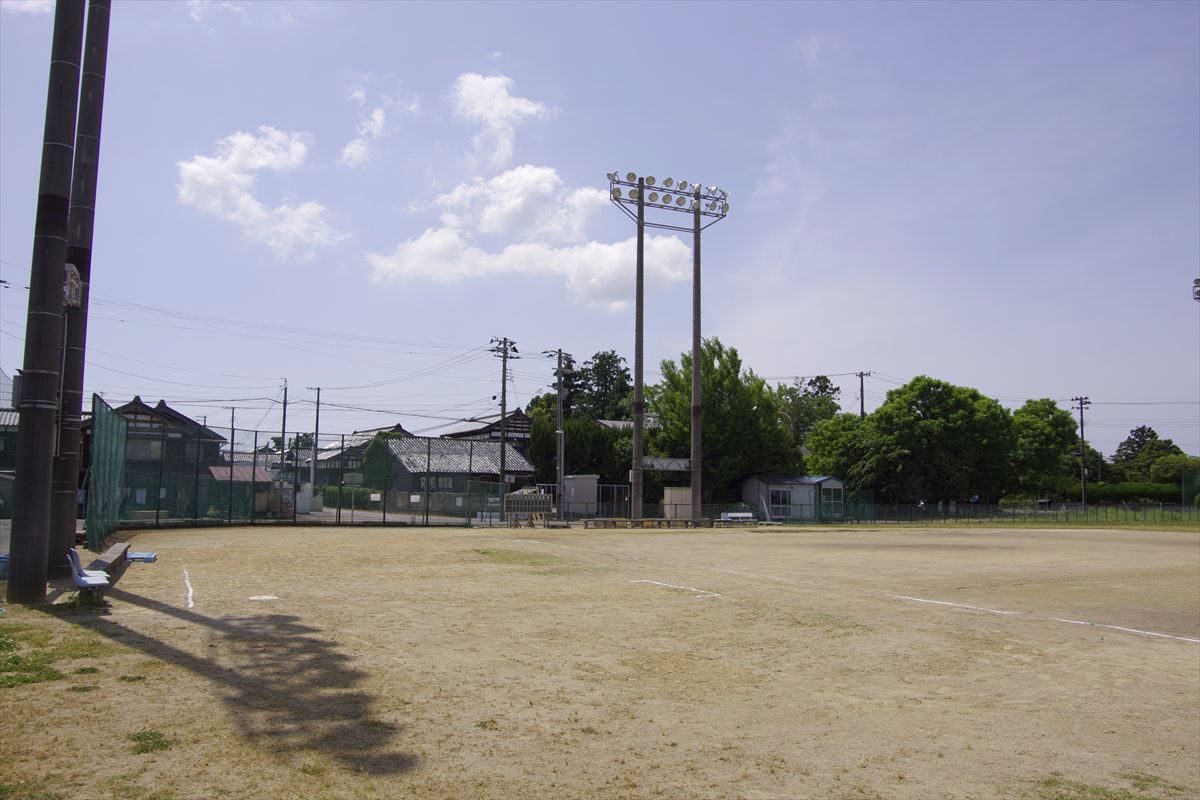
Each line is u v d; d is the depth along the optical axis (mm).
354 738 6129
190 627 10000
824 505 63000
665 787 5508
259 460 37500
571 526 45656
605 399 109625
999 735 6973
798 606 13914
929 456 71000
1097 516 66875
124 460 28750
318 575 16203
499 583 15828
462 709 7023
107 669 7781
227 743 5871
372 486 46844
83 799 4797
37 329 11703
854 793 5551
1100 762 6379
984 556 26922
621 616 12281
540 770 5703
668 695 7840
